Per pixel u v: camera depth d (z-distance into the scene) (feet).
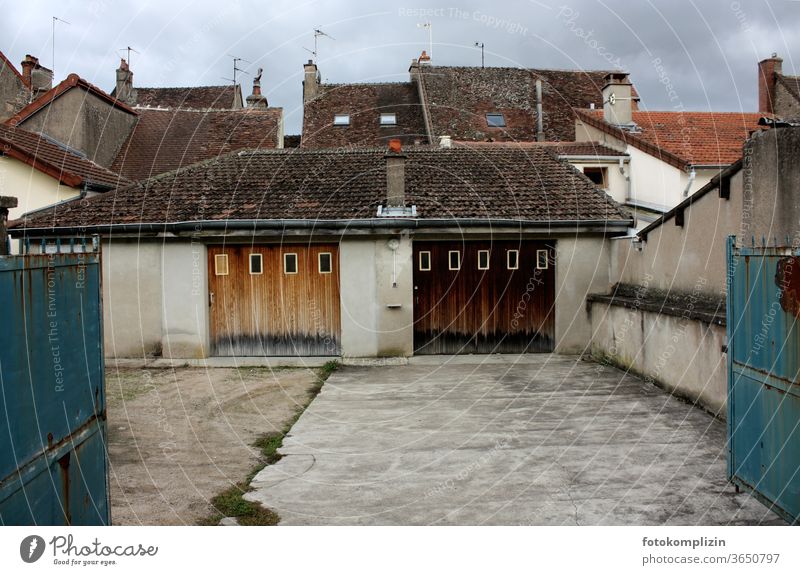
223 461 23.71
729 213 29.50
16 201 19.22
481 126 83.92
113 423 29.17
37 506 11.88
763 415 17.49
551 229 43.45
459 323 45.11
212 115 74.38
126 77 90.07
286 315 44.11
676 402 31.37
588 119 72.84
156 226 42.45
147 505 19.34
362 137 86.84
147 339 43.96
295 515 18.53
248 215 42.96
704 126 71.51
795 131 24.23
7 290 10.94
